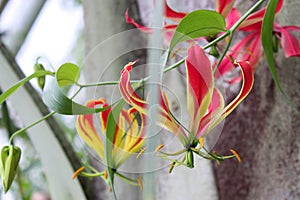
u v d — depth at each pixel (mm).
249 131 691
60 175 719
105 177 553
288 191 657
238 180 688
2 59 739
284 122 671
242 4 709
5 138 925
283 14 685
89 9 746
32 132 726
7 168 577
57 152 721
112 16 726
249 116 694
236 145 695
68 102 503
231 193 688
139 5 738
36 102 729
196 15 504
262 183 675
